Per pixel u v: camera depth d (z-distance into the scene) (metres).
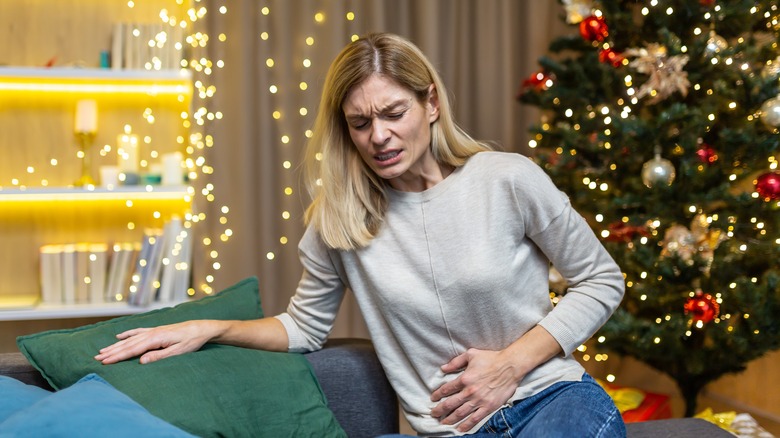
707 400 3.09
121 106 2.94
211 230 3.04
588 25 2.42
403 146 1.41
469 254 1.42
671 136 2.29
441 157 1.51
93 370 1.36
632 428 1.56
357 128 1.43
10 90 2.86
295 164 3.10
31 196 2.85
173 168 2.80
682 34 2.40
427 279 1.46
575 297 1.47
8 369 1.45
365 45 1.43
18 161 2.88
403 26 3.14
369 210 1.50
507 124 3.20
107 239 2.97
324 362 1.63
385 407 1.64
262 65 3.04
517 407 1.41
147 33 2.77
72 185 2.90
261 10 3.03
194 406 1.34
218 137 3.03
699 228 2.27
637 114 2.47
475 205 1.45
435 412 1.46
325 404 1.56
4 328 2.90
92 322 2.97
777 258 2.26
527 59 3.21
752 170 2.29
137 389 1.33
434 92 1.49
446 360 1.50
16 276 2.91
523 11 3.22
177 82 2.83
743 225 2.33
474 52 3.21
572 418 1.30
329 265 1.60
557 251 1.47
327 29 3.08
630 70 2.38
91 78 2.70
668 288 2.30
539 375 1.44
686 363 2.35
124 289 2.80
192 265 2.97
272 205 3.09
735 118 2.31
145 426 1.11
